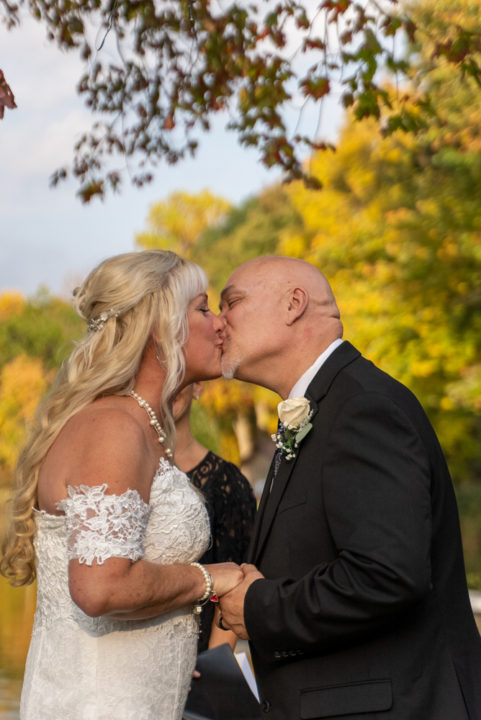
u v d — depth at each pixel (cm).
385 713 231
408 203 1477
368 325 1448
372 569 222
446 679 240
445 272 1340
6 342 3397
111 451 229
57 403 251
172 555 247
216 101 482
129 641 244
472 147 1048
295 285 274
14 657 716
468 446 1612
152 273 259
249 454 3447
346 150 1548
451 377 1484
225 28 446
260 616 241
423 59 831
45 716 242
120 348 253
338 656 240
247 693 294
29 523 250
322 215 1634
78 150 498
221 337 275
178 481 254
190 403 345
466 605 256
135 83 475
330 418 250
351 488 233
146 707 243
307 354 271
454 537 255
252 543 264
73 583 220
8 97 311
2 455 2986
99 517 222
